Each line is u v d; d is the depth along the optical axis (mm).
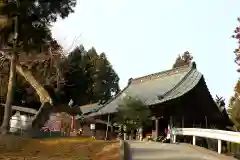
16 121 22359
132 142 20969
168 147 17859
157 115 33531
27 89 39438
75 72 60469
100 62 80375
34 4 20797
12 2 19641
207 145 26625
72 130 31047
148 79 44344
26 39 21109
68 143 15070
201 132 23000
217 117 37781
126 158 12320
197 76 36219
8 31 20391
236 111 36781
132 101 30484
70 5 22672
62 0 21922
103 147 14281
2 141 14055
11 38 20406
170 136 29188
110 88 82750
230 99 40875
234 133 18125
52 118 33031
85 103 64375
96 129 40375
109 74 82625
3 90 28031
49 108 21344
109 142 16062
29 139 15227
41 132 21141
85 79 64250
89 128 39781
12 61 20078
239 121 36688
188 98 34938
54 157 11961
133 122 29859
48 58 22922
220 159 13789
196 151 16266
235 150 21391
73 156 12195
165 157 13305
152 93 38500
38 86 21500
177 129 28234
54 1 21578
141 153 14273
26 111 35969
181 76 39156
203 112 36781
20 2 19766
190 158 13398
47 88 23609
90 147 14203
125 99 31703
